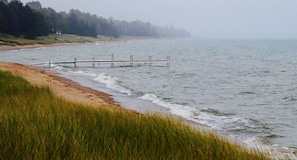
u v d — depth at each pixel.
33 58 63.59
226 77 39.34
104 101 18.70
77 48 117.38
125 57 75.19
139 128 6.54
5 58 61.78
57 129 5.66
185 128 6.90
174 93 25.91
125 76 37.16
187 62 62.97
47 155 4.70
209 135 6.73
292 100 24.03
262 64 61.16
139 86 29.05
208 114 17.75
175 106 19.47
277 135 14.11
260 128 15.22
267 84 33.88
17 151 4.71
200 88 29.30
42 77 27.61
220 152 5.64
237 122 16.17
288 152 11.47
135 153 5.20
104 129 6.21
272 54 97.25
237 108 20.61
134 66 51.09
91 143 5.40
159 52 101.06
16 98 10.80
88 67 48.03
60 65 47.47
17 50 91.19
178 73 42.09
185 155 5.38
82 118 7.32
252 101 23.39
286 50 125.31
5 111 7.44
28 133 5.44
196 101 22.66
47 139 5.18
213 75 41.19
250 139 13.20
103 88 25.59
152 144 5.78
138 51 105.62
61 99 12.48
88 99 18.36
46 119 6.52
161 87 29.05
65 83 25.30
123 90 25.08
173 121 7.50
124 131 6.32
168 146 5.84
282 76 42.09
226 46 164.25
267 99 24.38
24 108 8.17
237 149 6.14
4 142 4.99
